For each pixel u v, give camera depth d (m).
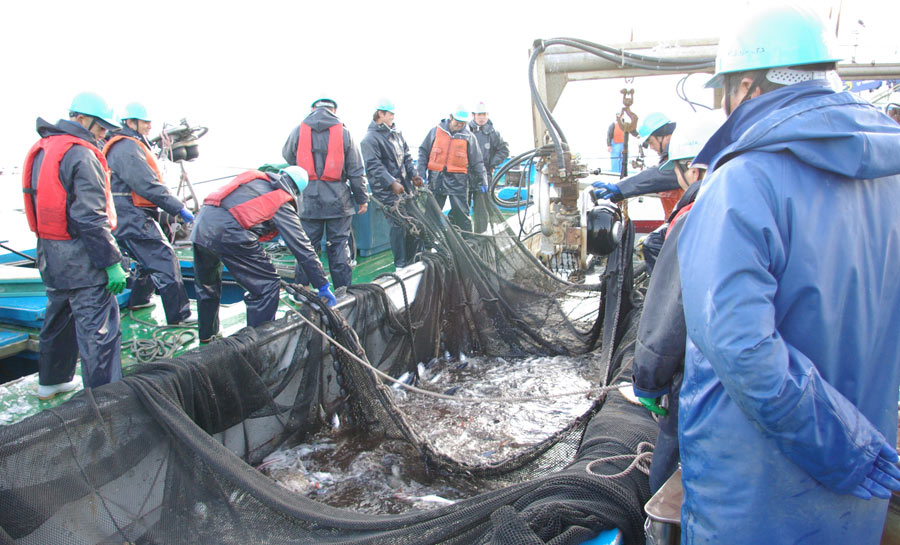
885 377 1.50
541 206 5.35
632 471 2.45
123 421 2.77
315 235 6.09
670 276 1.92
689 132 2.43
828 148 1.32
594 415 3.59
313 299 4.01
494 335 5.61
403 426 3.76
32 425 2.44
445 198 7.80
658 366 1.94
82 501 2.53
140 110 4.88
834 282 1.36
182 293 5.22
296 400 4.12
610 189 4.03
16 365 5.27
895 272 1.47
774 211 1.34
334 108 6.00
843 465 1.32
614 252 4.56
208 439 2.85
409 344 5.10
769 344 1.26
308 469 3.87
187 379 3.15
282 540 2.57
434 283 5.52
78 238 3.58
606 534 2.08
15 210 9.66
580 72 5.16
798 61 1.42
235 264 4.22
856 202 1.39
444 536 2.14
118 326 3.84
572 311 5.84
